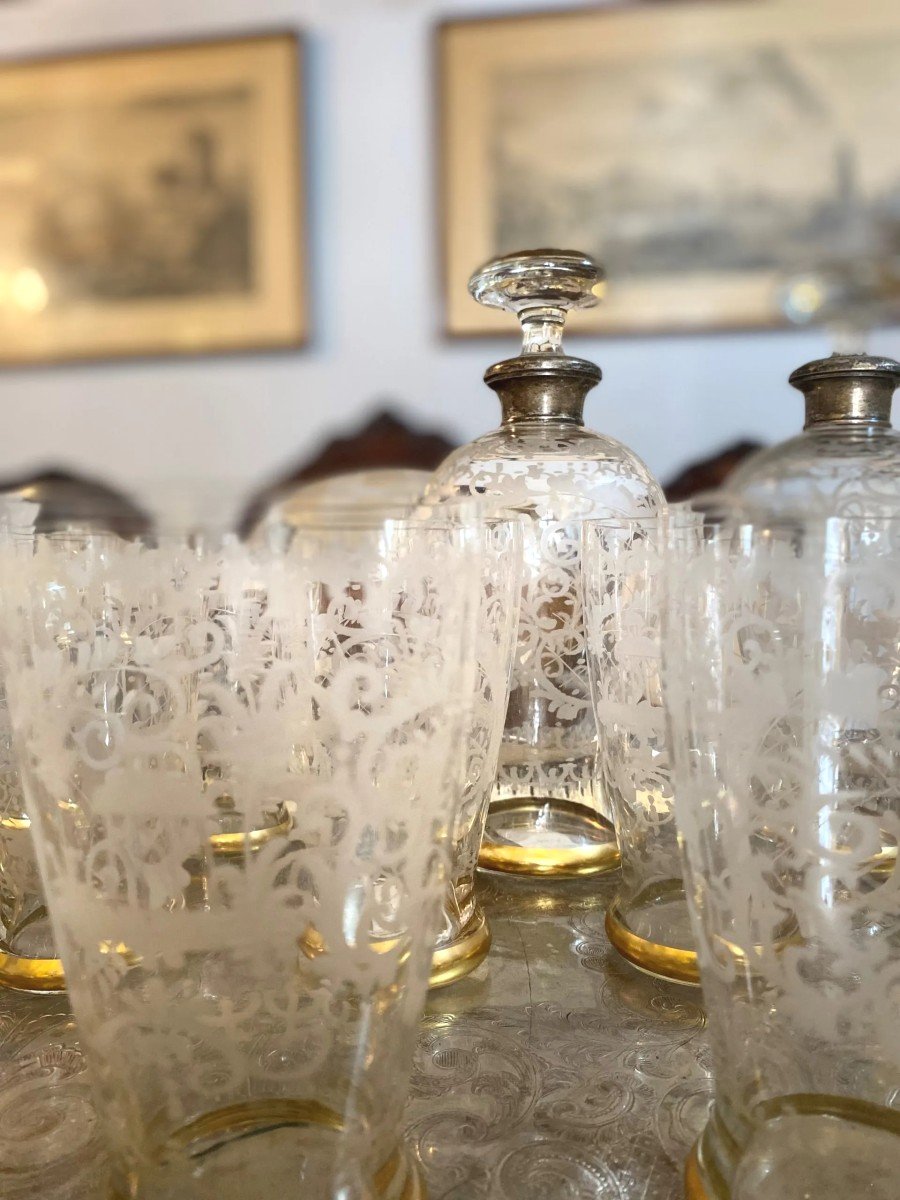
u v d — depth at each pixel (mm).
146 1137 221
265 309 1438
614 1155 250
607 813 427
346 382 1431
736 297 1295
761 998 223
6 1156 251
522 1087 277
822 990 222
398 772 215
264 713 210
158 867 209
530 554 405
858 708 211
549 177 1324
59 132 1458
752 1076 226
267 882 212
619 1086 278
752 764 216
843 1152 222
